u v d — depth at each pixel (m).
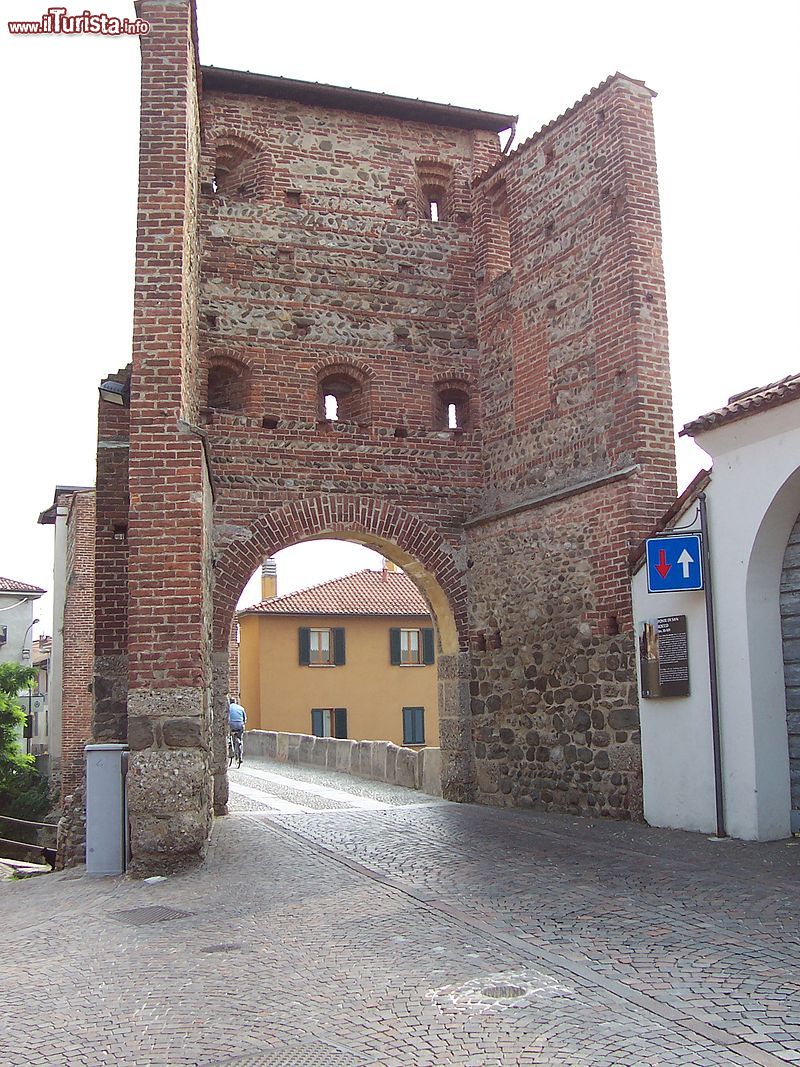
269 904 9.09
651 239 14.19
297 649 38.47
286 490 16.19
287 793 18.70
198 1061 5.39
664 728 12.53
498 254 17.62
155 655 11.15
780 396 10.62
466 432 17.39
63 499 29.50
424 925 8.02
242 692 39.16
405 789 19.30
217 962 7.29
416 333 17.39
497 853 11.06
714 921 7.72
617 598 13.48
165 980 6.94
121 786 11.27
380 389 17.00
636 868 9.91
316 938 7.83
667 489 13.62
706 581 11.84
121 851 11.18
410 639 40.28
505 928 7.78
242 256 16.61
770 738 11.29
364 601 40.03
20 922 9.22
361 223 17.38
